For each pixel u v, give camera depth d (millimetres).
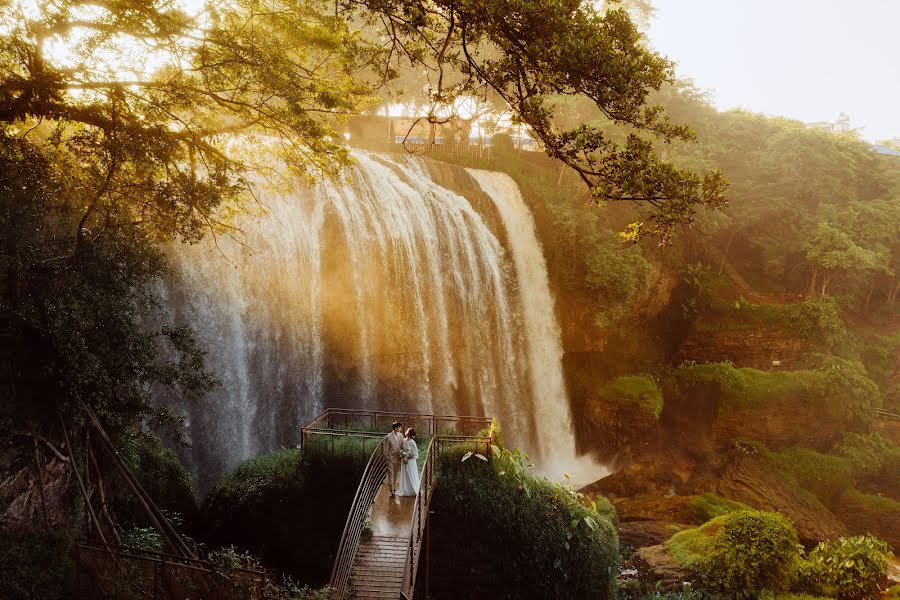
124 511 16125
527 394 37125
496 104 42156
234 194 14742
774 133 51938
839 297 49375
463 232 34344
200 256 23969
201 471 23781
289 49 14883
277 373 26594
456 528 18078
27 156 12414
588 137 10758
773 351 44719
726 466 38188
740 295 46031
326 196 28125
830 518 35688
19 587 11297
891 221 49781
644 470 36219
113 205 13484
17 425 12422
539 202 39625
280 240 26547
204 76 14062
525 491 18531
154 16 12164
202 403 23812
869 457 39656
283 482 18500
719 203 11273
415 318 31578
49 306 12070
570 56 10367
